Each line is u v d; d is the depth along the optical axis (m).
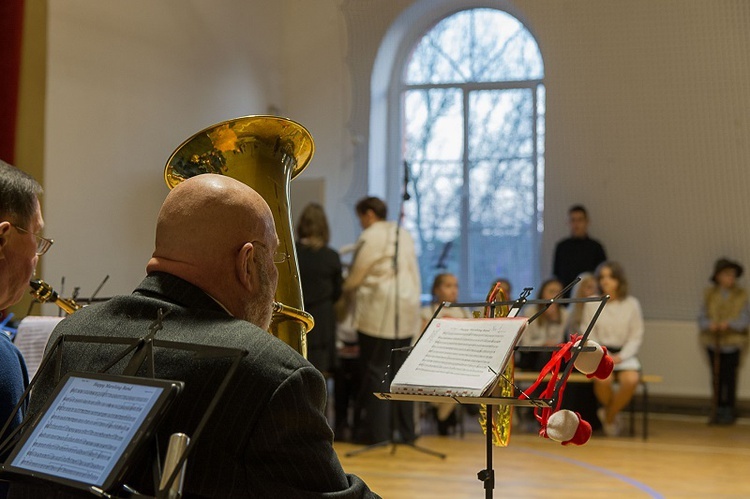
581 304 7.91
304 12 10.65
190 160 2.41
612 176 9.63
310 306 6.77
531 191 10.23
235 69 9.52
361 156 10.39
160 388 1.41
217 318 1.61
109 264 7.41
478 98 10.48
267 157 2.44
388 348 6.67
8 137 6.36
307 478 1.50
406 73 10.73
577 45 9.76
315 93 10.58
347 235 10.38
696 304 9.33
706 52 9.38
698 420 8.99
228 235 1.67
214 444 1.48
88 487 1.35
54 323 2.80
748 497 5.13
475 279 10.35
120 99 7.58
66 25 6.96
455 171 10.49
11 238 2.02
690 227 9.39
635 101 9.58
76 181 7.04
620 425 8.05
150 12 8.00
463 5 10.41
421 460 6.23
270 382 1.50
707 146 9.38
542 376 2.19
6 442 1.57
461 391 2.11
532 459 6.38
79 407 1.48
